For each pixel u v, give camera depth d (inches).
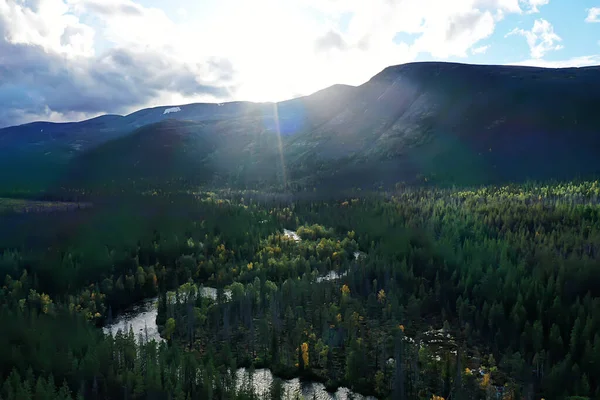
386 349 4719.5
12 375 3951.8
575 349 4367.6
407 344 4830.2
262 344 4960.6
